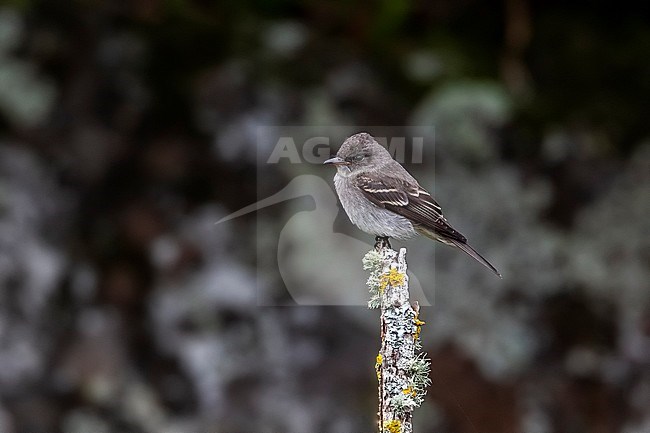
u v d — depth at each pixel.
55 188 13.36
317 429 12.02
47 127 13.66
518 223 13.91
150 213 13.41
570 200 14.36
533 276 13.66
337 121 14.09
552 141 14.60
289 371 12.39
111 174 13.65
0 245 12.69
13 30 13.89
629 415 13.21
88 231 13.25
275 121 14.02
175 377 12.38
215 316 12.70
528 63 15.65
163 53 14.46
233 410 12.17
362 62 14.82
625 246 14.13
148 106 14.07
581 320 13.70
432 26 15.70
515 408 12.85
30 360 12.16
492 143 14.17
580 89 15.45
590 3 16.05
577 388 13.36
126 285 12.93
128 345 12.53
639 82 15.57
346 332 12.62
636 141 15.01
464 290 13.25
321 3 15.25
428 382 6.81
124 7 14.62
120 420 12.05
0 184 13.05
